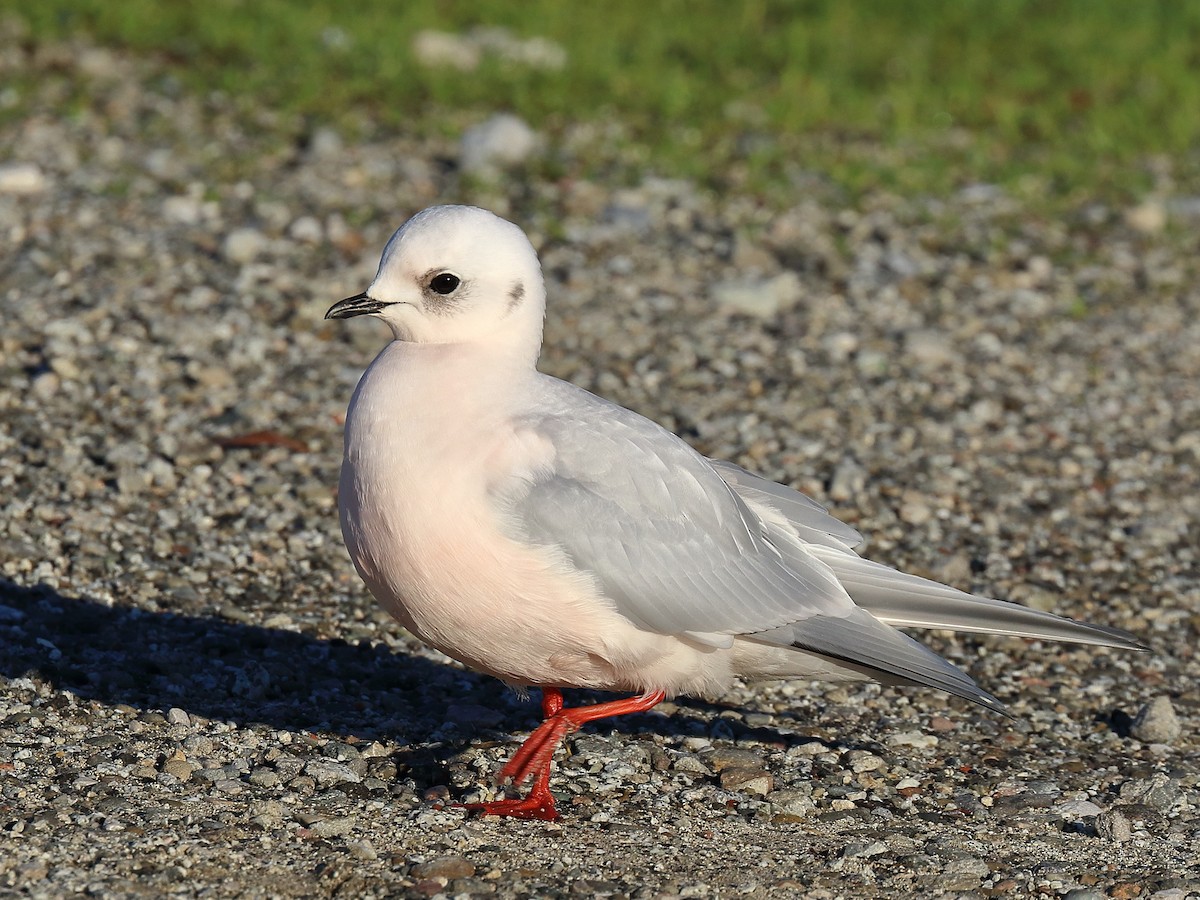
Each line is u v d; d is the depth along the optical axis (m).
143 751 8.70
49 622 10.10
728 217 18.95
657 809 8.67
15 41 21.98
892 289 17.41
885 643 8.66
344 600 11.03
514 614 8.17
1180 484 14.01
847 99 23.41
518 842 8.09
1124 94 24.64
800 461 13.80
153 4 23.72
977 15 27.84
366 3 24.78
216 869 7.53
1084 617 11.77
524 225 18.08
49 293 15.32
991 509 13.31
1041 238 19.22
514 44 23.81
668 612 8.36
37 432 12.78
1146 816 8.98
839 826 8.67
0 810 7.86
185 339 14.67
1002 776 9.41
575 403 8.49
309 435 13.32
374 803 8.36
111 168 18.48
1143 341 16.81
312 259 16.66
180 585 10.86
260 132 19.97
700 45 25.27
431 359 8.33
